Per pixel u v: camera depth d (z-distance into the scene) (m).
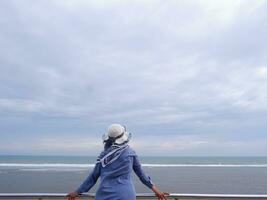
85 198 4.48
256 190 31.66
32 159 166.12
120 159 3.89
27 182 36.38
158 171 68.62
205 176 51.56
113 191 3.80
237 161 169.12
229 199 4.47
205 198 4.45
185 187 33.38
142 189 22.91
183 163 139.50
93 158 181.25
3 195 4.52
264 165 122.25
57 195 4.52
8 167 81.44
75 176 46.41
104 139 4.07
